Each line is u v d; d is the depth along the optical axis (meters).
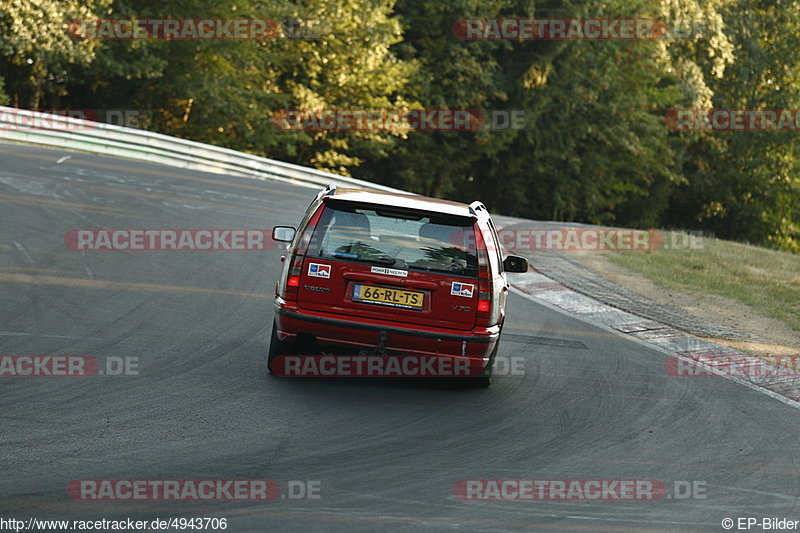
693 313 52.88
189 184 79.81
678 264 73.88
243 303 41.28
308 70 157.75
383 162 178.62
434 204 30.30
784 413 32.25
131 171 81.81
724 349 43.19
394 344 29.12
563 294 54.16
